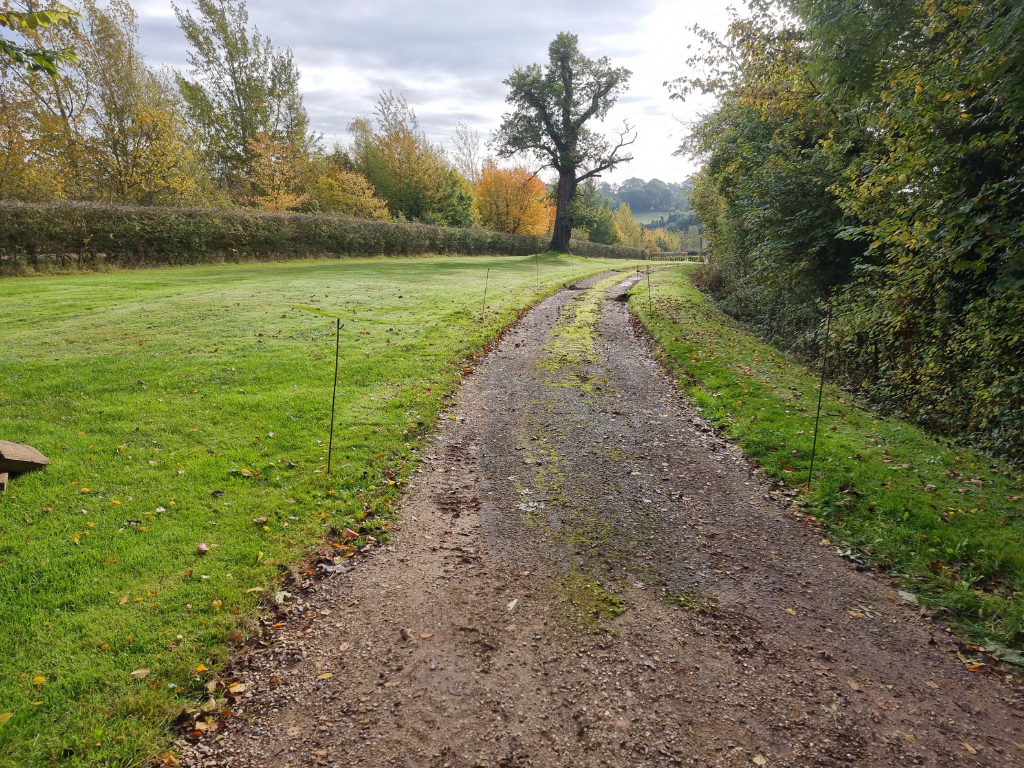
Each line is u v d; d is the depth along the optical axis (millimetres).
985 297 7625
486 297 18859
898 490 5844
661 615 4254
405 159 45812
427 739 3158
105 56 25406
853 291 12070
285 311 14336
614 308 18594
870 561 4926
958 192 6980
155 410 7738
